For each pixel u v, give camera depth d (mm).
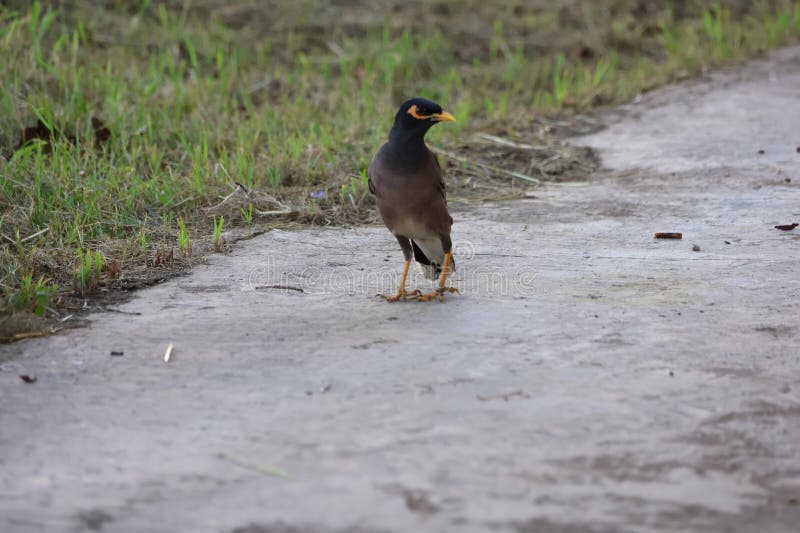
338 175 14961
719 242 12094
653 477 6281
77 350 8531
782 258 11344
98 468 6375
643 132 18359
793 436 6844
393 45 23531
